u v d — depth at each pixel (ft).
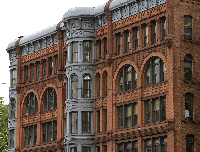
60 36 504.84
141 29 440.45
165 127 410.93
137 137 433.48
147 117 431.43
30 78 539.70
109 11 463.42
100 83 471.21
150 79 431.43
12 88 554.05
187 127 410.11
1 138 614.34
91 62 477.36
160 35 425.28
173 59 411.54
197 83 420.36
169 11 415.85
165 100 417.69
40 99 525.34
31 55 539.29
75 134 470.80
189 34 423.64
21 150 537.24
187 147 410.52
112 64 460.14
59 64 503.61
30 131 536.42
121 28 456.04
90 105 473.26
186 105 415.23
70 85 479.00
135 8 445.78
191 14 425.28
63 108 500.33
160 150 415.85
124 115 447.83
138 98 435.12
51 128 516.32
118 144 451.53
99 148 468.75
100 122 466.29
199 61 424.05
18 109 545.85
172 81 409.49
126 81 451.53
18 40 550.36
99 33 475.72
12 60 557.33
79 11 478.18
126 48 453.99
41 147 517.96
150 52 430.61
